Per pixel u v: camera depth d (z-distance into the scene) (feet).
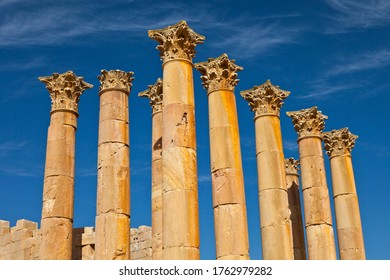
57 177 94.94
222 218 84.33
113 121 95.91
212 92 93.30
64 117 99.81
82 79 104.37
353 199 117.80
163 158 80.74
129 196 93.04
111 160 93.30
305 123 113.80
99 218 89.61
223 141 89.04
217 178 86.94
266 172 99.66
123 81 99.76
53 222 91.97
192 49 87.61
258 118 104.53
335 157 121.70
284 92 106.83
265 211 97.40
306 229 107.34
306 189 109.50
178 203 76.95
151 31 88.17
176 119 81.56
